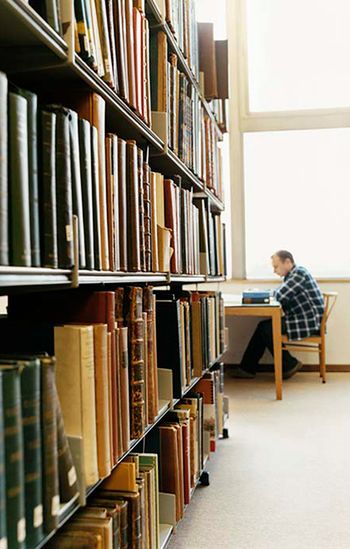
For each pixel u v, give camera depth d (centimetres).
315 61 527
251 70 535
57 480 83
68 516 89
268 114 532
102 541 104
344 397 405
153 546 144
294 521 198
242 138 535
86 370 99
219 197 310
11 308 120
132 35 142
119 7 130
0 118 74
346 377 489
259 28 531
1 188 74
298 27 527
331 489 229
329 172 524
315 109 525
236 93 535
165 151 180
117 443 116
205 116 271
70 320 115
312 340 456
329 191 524
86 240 104
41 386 80
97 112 112
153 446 177
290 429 321
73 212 97
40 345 100
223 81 284
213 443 266
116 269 123
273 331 405
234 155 534
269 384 461
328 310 473
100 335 104
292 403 388
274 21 529
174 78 196
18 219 79
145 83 156
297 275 450
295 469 253
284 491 227
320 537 186
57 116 91
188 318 206
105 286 140
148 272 153
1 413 71
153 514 145
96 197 110
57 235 91
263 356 522
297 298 451
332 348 516
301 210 528
